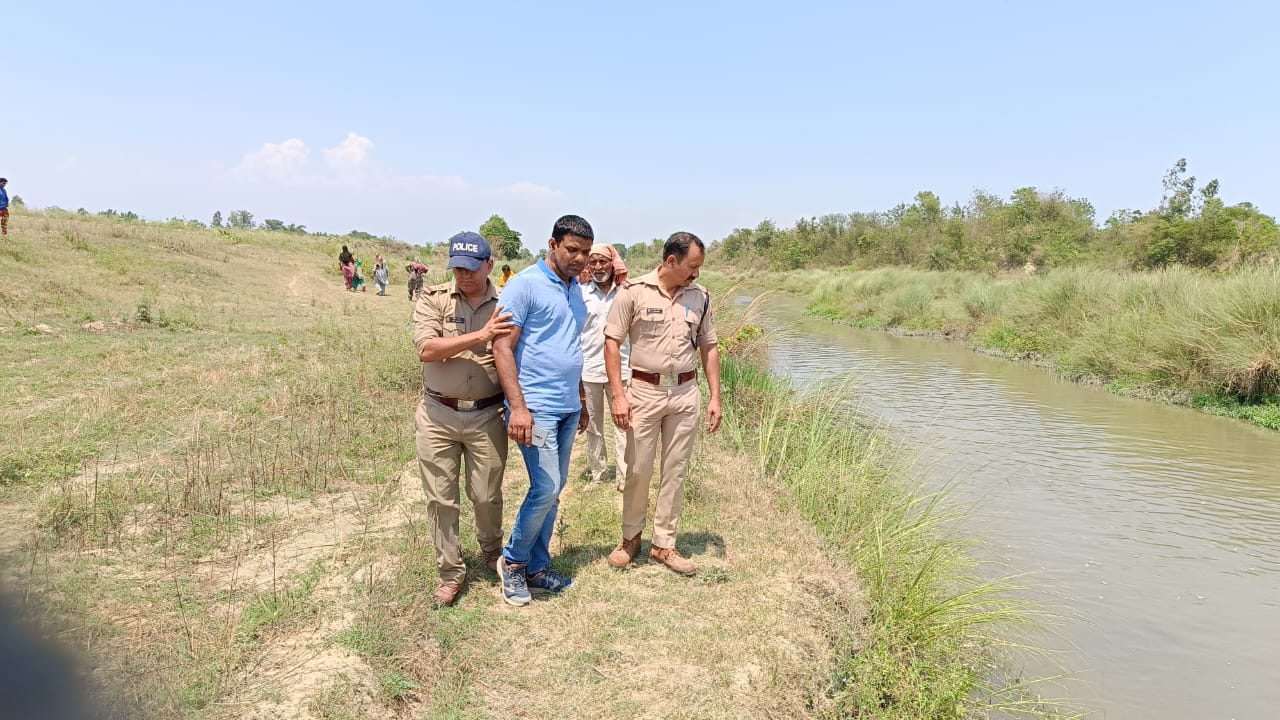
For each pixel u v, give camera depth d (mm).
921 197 56375
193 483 5148
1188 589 5777
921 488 7531
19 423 6344
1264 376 11789
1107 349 14961
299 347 11164
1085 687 4551
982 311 22094
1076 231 37875
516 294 3719
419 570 4211
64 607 3449
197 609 3701
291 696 3092
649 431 4367
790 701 3545
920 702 3852
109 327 11719
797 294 41438
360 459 6406
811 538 5359
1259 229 23250
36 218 21219
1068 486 8148
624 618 4023
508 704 3316
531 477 3873
